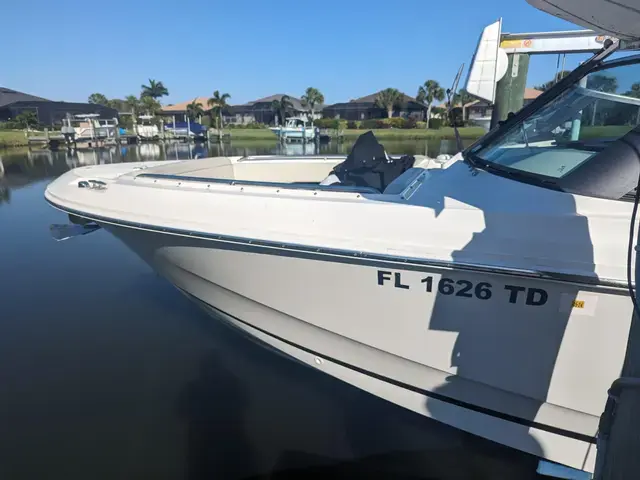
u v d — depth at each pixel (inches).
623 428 41.0
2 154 750.5
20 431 86.6
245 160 136.6
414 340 70.1
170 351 115.6
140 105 1784.0
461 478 78.4
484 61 120.7
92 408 93.6
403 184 79.4
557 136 74.0
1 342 119.0
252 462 80.4
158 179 91.2
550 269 57.4
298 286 75.2
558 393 64.2
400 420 92.3
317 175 136.5
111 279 162.4
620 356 58.7
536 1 53.0
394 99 1851.6
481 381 68.4
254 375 106.0
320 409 94.8
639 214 55.9
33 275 165.6
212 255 80.7
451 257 62.1
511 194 65.4
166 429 87.9
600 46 134.3
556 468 71.2
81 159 652.1
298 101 2317.9
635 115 68.4
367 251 66.1
